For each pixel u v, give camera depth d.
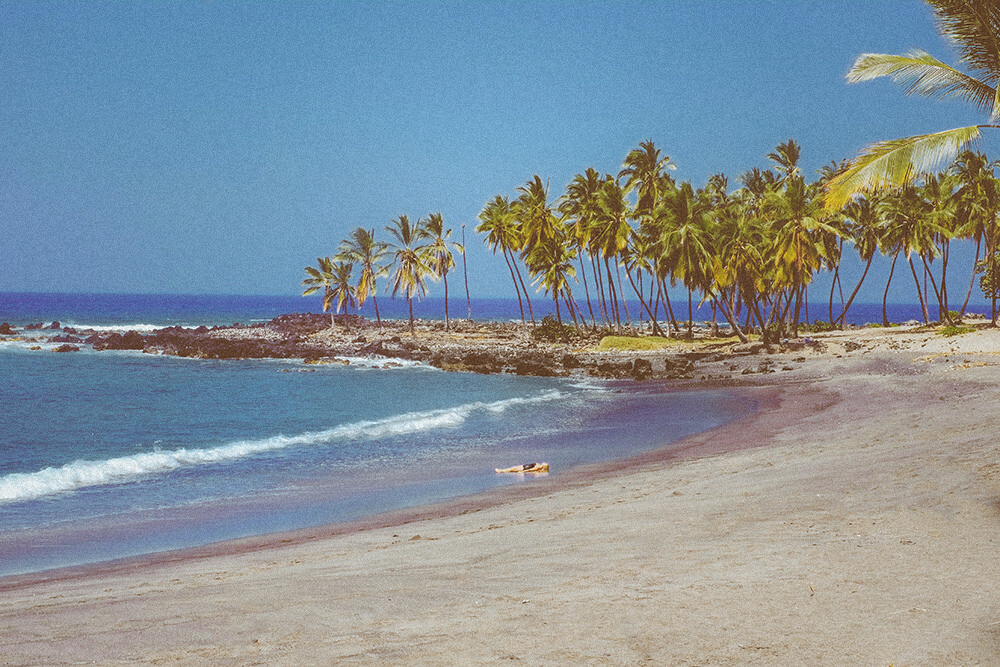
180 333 83.00
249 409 30.36
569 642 5.18
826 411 23.22
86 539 11.61
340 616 6.11
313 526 12.34
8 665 5.23
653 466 16.53
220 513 13.48
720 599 5.96
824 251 63.12
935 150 12.04
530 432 23.69
